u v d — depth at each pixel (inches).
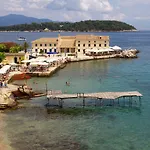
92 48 6865.2
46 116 2373.3
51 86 3516.2
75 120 2288.4
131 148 1790.1
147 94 3117.6
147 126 2158.0
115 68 5093.5
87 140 1904.5
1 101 2610.7
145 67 5206.7
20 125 2158.0
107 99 2874.0
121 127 2140.7
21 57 4911.4
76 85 3587.6
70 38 7086.6
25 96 2930.6
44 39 6889.8
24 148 1777.8
